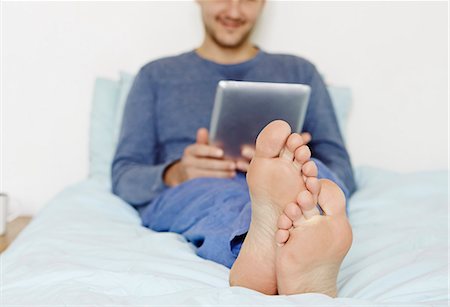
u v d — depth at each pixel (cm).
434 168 181
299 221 77
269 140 81
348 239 77
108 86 173
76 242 100
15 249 103
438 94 179
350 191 139
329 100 158
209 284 81
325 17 181
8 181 178
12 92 176
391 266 87
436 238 102
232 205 98
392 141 182
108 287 78
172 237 100
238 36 159
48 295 76
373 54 180
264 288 81
